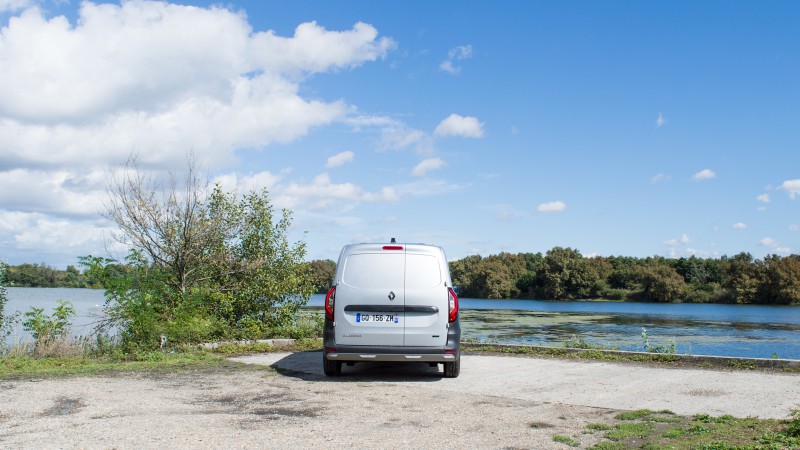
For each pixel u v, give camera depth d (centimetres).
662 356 1133
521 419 630
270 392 775
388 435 549
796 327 3953
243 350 1257
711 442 515
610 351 1194
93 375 902
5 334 1263
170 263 1490
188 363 1037
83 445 497
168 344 1250
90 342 1225
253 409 662
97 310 1271
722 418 628
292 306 1662
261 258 1602
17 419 597
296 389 799
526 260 14975
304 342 1390
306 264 1711
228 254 1584
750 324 4300
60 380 849
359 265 907
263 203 1670
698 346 2483
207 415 625
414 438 539
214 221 1537
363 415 636
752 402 739
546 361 1138
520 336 2670
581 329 3250
